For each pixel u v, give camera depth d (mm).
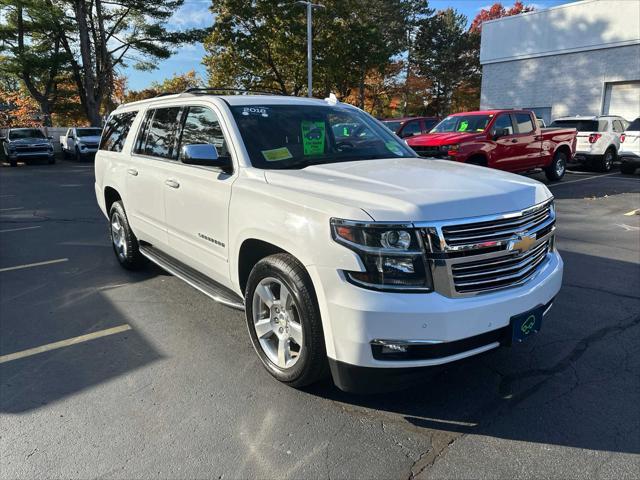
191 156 3686
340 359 2869
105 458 2801
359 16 36656
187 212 4293
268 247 3500
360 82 39656
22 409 3285
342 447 2877
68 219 9922
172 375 3695
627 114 22781
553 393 3402
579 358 3873
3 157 27547
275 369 3457
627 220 8867
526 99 26234
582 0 23375
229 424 3098
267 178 3516
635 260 6461
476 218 2834
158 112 5090
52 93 37938
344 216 2791
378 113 53562
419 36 55562
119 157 5734
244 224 3504
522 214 3045
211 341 4246
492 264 2914
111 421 3145
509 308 2938
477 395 3391
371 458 2779
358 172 3525
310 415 3186
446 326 2719
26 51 31094
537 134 12758
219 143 4031
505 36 26500
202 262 4266
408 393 3424
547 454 2793
